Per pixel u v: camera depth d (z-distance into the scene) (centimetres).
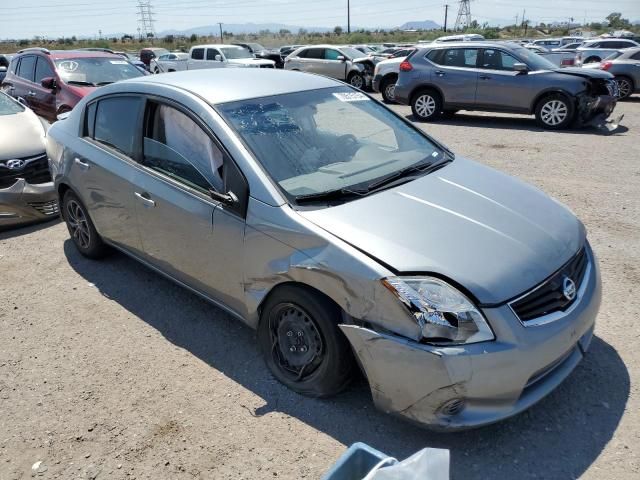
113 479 259
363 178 325
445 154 389
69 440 284
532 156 839
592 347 338
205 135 333
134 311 407
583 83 1046
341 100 395
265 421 289
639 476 245
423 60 1224
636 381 306
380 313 252
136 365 342
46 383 330
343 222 280
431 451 171
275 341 314
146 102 383
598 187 660
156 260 389
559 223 309
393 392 255
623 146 896
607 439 267
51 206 600
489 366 238
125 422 294
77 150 447
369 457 176
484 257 262
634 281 419
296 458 265
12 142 582
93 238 471
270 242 293
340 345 277
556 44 3425
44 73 967
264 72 420
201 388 318
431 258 258
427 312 241
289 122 348
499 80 1125
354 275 258
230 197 311
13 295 441
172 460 268
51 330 387
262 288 304
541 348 248
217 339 366
